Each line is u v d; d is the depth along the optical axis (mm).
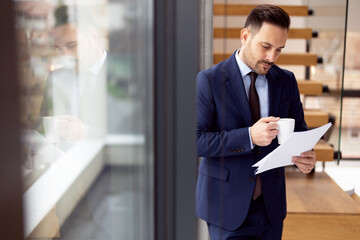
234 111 1680
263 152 1668
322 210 2578
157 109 520
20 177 287
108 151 514
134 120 513
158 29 507
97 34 489
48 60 444
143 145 521
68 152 487
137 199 530
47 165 455
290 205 2662
